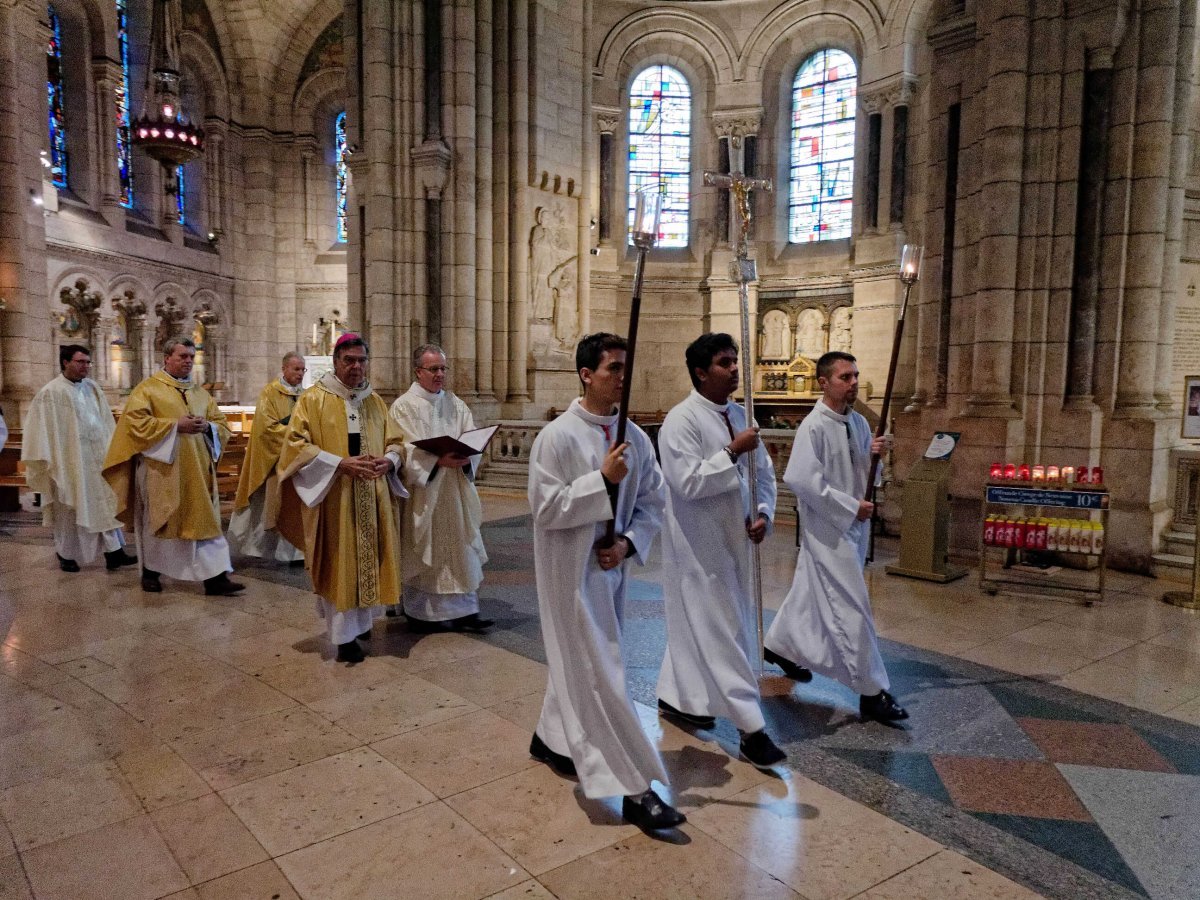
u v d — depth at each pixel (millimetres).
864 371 17859
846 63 18641
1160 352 7270
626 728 2881
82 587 6531
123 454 6113
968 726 3844
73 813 3029
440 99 13383
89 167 17578
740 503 3461
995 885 2598
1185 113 7094
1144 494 6902
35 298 14695
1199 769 3430
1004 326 7273
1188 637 5215
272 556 7703
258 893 2549
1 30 13977
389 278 13430
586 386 3094
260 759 3467
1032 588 6367
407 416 5457
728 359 3506
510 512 10375
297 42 22422
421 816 3004
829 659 4000
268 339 22953
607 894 2543
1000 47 7121
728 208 19656
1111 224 7059
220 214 21719
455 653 4875
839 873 2654
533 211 14391
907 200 17234
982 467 7254
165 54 13281
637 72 20125
